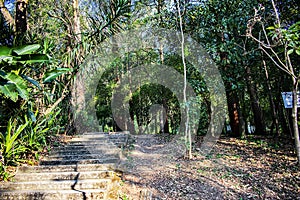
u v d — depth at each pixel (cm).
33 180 328
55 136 531
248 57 556
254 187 347
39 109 419
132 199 313
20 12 422
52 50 421
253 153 507
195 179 385
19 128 343
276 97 716
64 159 418
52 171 359
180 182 375
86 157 433
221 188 349
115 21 427
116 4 415
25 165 373
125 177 392
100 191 288
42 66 385
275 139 621
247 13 521
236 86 594
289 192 323
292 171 383
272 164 427
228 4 551
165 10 610
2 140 342
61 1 725
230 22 534
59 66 430
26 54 220
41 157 416
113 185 332
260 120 739
